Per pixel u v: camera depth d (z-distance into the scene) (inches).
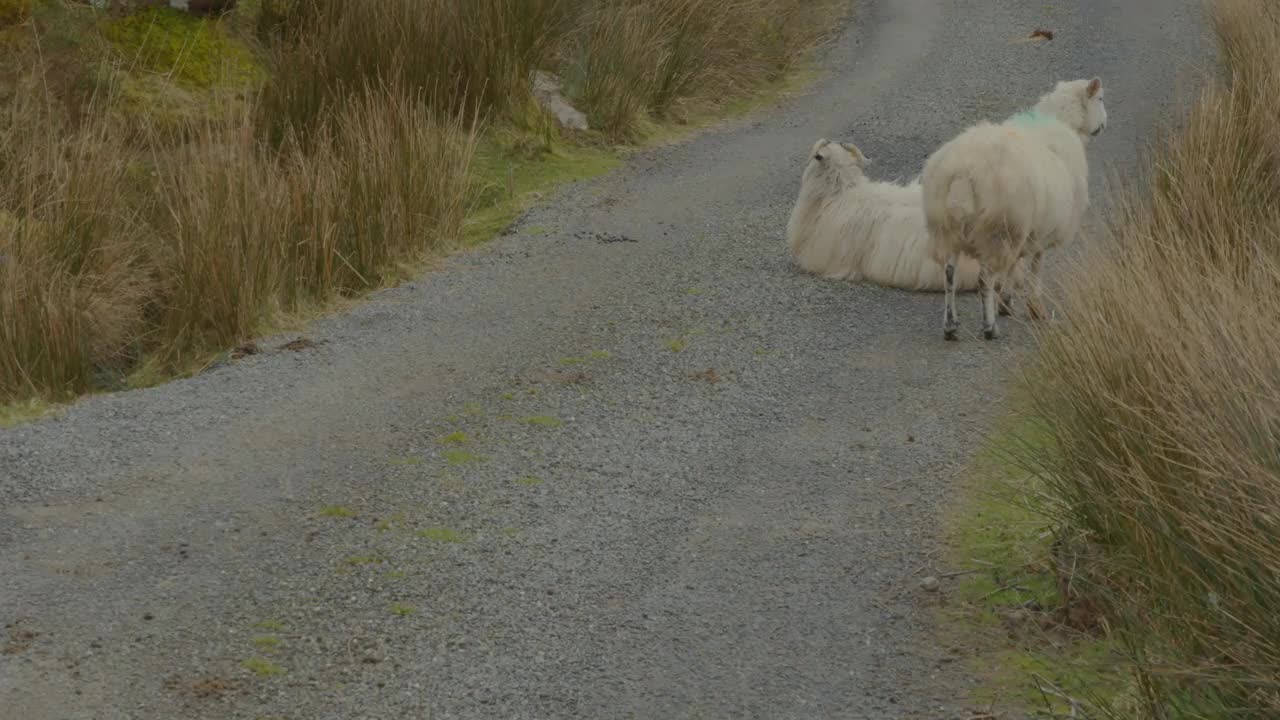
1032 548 222.8
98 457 267.9
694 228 451.8
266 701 183.6
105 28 498.9
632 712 181.8
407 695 185.6
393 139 437.7
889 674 190.4
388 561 225.0
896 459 267.9
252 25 539.2
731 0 667.4
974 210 318.7
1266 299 205.9
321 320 365.1
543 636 202.1
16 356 321.4
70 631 200.8
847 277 394.9
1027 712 178.2
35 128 404.5
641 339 345.4
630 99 569.9
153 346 357.4
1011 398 293.7
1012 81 644.7
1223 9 620.7
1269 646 157.8
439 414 292.5
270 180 387.2
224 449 272.2
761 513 245.3
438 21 515.5
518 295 383.6
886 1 821.9
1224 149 345.7
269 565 223.0
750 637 201.5
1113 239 266.7
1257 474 166.7
